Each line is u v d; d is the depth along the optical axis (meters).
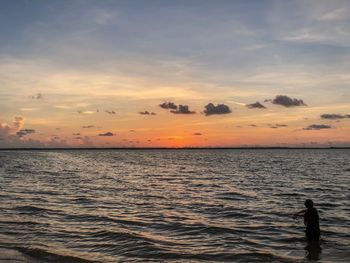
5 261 13.80
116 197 31.33
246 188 38.84
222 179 50.47
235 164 95.56
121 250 15.41
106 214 23.05
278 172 63.62
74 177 52.97
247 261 14.22
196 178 52.50
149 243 16.39
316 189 37.47
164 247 15.90
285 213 23.88
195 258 14.51
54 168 75.75
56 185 40.84
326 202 28.55
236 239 17.44
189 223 20.70
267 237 17.81
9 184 41.22
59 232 18.22
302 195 32.81
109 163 104.69
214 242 16.89
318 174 58.28
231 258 14.55
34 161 112.81
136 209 25.22
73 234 17.86
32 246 15.67
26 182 44.00
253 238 17.66
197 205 27.20
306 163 97.94
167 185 42.25
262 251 15.50
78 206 26.06
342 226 20.05
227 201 29.30
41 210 24.06
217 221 21.38
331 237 17.77
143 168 79.62
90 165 91.62
